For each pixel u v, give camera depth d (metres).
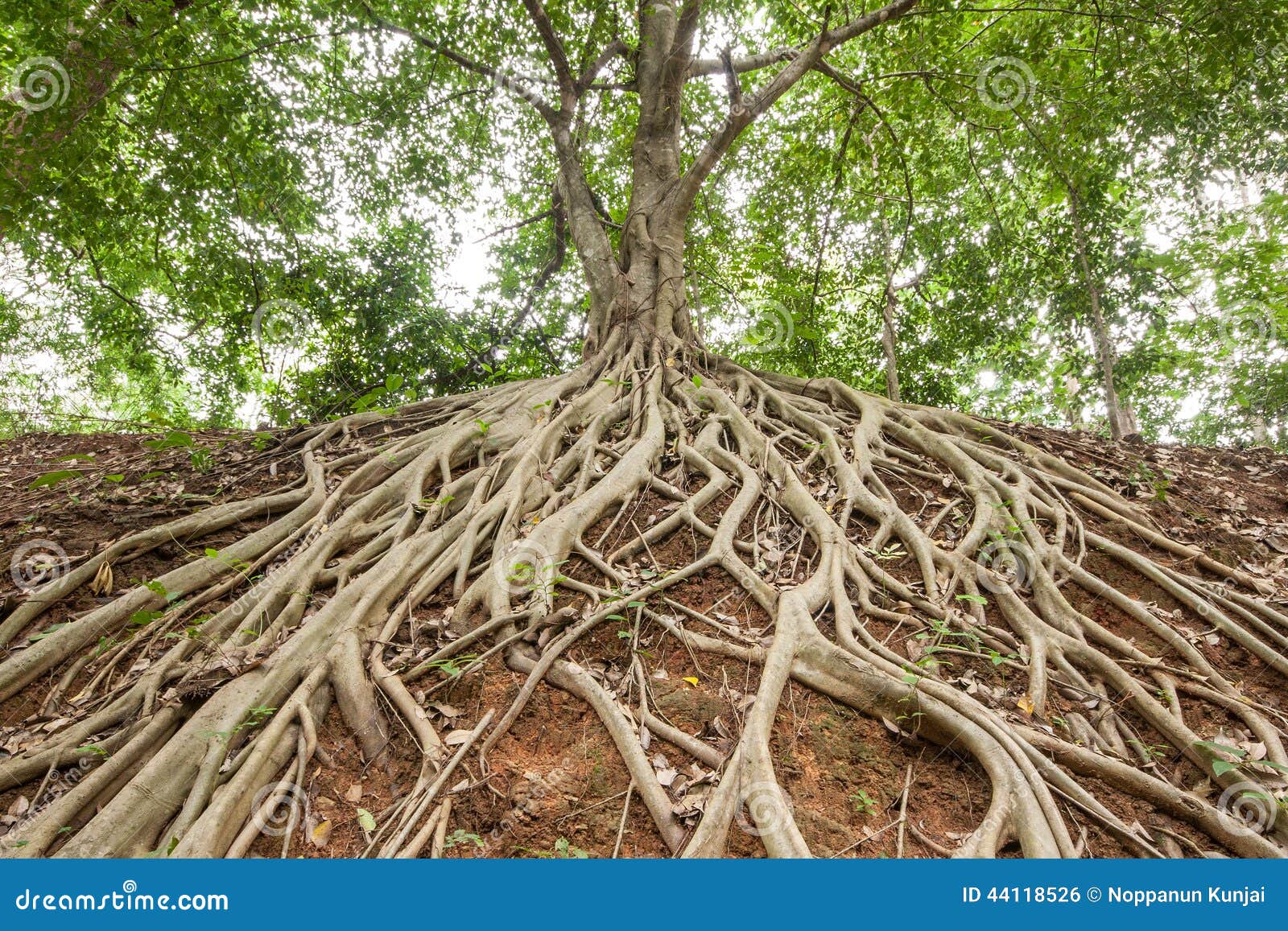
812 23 9.31
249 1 8.35
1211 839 3.02
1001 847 2.86
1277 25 7.34
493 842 2.82
